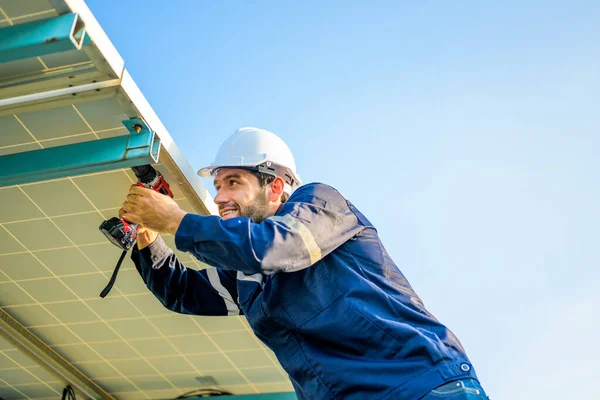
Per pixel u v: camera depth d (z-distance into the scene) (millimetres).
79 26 3498
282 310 3879
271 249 3656
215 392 6457
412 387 3523
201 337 5863
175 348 6008
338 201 4047
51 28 3451
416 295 3953
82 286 5453
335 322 3748
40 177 4188
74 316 5746
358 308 3738
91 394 6410
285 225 3760
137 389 6477
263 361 6066
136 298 5520
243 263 3656
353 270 3889
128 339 5926
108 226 4344
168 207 3965
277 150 4438
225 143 4512
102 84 3857
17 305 5660
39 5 3463
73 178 4605
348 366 3688
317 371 3770
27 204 4812
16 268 5332
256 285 4113
